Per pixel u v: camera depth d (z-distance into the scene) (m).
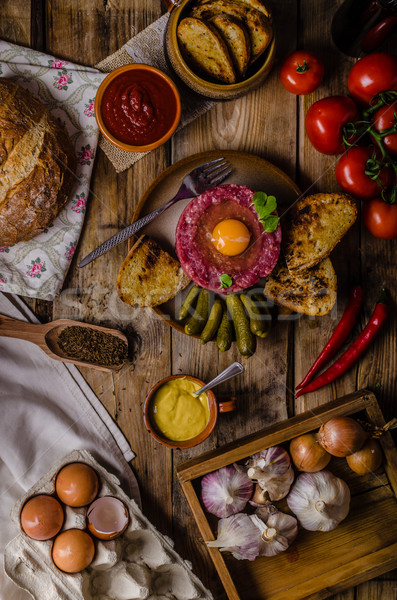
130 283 1.56
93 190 1.65
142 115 1.46
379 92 1.52
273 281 1.58
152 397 1.60
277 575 1.57
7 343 1.65
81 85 1.62
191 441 1.58
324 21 1.67
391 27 1.51
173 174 1.57
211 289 1.51
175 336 1.69
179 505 1.69
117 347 1.65
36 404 1.64
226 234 1.45
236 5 1.44
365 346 1.66
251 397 1.71
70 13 1.63
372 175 1.49
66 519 1.54
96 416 1.67
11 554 1.52
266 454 1.55
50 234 1.61
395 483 1.58
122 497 1.59
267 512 1.57
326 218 1.53
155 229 1.61
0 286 1.60
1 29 1.62
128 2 1.64
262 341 1.70
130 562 1.59
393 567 1.57
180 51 1.46
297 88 1.58
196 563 1.68
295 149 1.69
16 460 1.62
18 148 1.44
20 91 1.47
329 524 1.54
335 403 1.61
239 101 1.67
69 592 1.50
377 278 1.72
